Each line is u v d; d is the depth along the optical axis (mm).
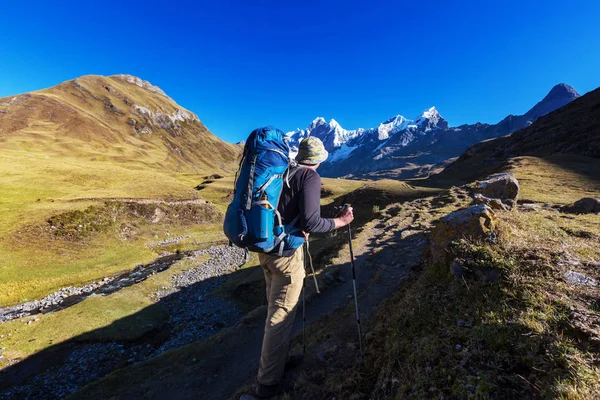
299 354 6148
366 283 12414
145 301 25391
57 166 74625
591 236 7211
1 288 28547
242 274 30438
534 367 3055
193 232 56625
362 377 4672
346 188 108062
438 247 6254
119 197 55094
